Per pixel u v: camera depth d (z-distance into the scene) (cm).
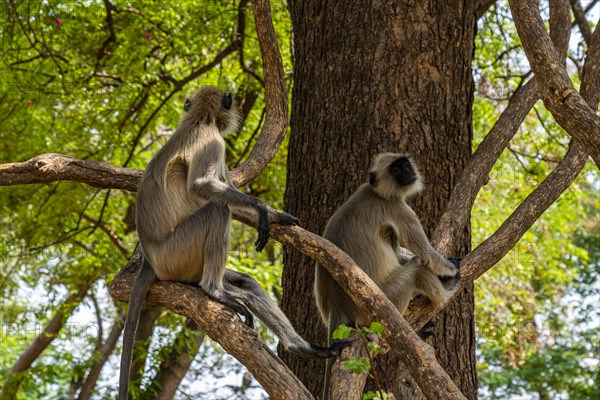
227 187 708
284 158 1814
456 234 838
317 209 934
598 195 2461
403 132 926
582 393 2628
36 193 1714
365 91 939
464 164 943
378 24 948
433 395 579
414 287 778
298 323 922
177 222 728
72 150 1734
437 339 902
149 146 1933
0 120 1562
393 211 786
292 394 598
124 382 678
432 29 948
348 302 764
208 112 764
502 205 1914
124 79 1606
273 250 1988
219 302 679
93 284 1831
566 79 621
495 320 1892
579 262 2841
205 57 1728
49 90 1556
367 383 855
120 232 1838
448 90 945
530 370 2656
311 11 988
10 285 1786
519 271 1864
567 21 986
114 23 1602
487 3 1120
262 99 1734
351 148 932
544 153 1783
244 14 1500
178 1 1634
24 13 1524
